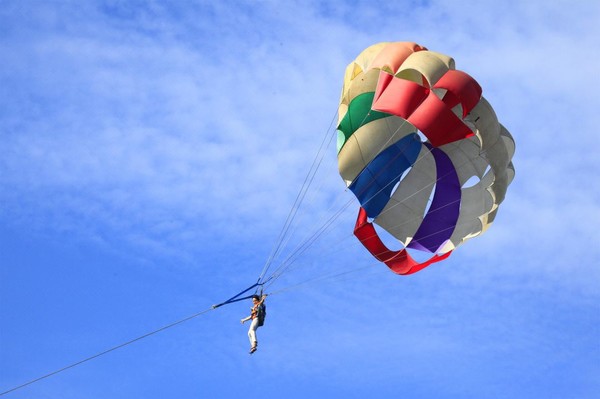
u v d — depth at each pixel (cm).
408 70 4150
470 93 3997
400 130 4375
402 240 4366
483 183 4253
